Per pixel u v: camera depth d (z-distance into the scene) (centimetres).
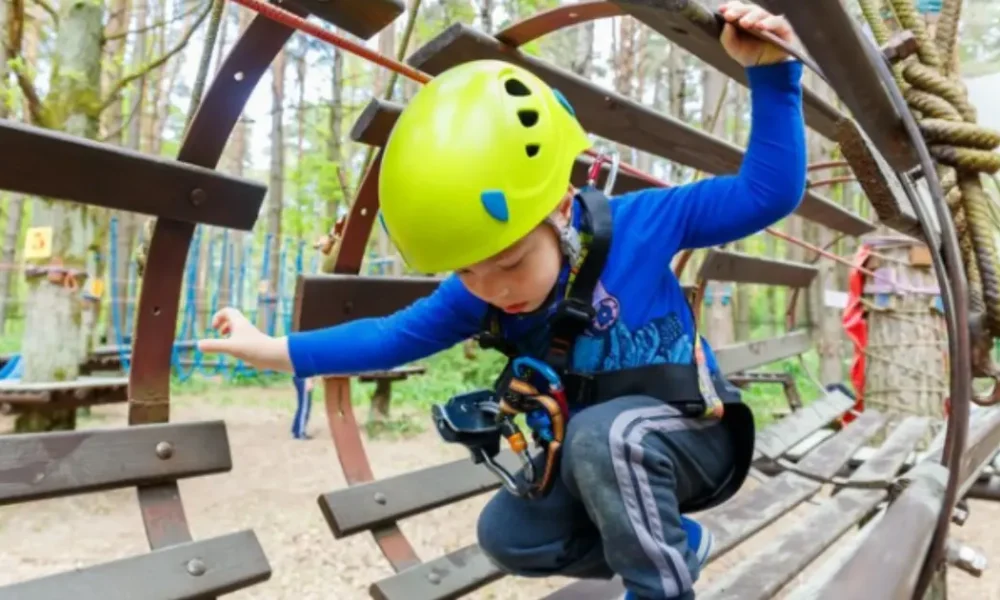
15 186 159
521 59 246
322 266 264
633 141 302
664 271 142
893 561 153
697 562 129
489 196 117
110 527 461
